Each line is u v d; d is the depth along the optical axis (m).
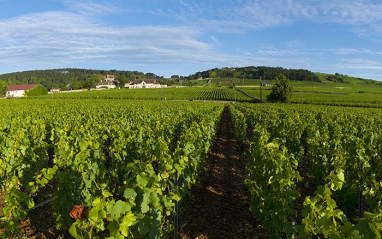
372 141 8.76
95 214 2.80
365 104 57.41
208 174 9.80
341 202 6.98
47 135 14.84
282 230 4.39
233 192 8.12
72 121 15.30
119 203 2.88
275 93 66.06
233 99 75.62
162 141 4.85
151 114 19.08
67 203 5.15
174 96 80.44
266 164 5.38
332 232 2.76
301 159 10.14
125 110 23.94
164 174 4.69
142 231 3.21
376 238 2.24
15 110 24.42
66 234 5.59
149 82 142.12
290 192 4.30
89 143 7.32
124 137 9.00
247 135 19.69
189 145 6.06
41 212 6.64
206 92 94.56
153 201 3.46
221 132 21.02
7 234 4.60
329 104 61.06
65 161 5.61
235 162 11.66
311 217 3.21
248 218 6.50
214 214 6.67
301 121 14.62
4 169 7.03
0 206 6.83
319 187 3.41
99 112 21.44
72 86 135.62
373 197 4.84
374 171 7.62
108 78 170.62
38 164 7.26
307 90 102.44
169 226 4.80
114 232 2.77
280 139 10.48
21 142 8.57
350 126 14.17
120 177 7.44
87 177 5.29
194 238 5.60
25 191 7.52
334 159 7.57
